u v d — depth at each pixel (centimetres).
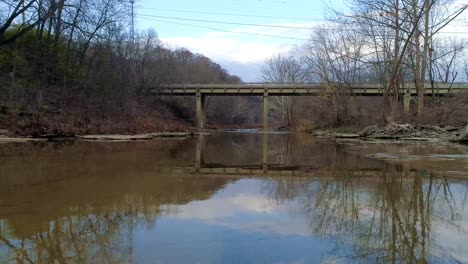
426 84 4419
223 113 9162
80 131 2456
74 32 3142
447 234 446
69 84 3053
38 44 2761
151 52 5509
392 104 3069
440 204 604
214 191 731
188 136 3700
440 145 1992
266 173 1015
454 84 4534
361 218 516
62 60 3045
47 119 2305
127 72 4094
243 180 882
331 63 4872
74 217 512
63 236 429
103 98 3128
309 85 5709
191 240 417
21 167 1003
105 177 870
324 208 580
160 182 826
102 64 3519
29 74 2653
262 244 406
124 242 407
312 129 5409
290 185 806
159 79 5350
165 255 371
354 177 913
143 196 665
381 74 3388
